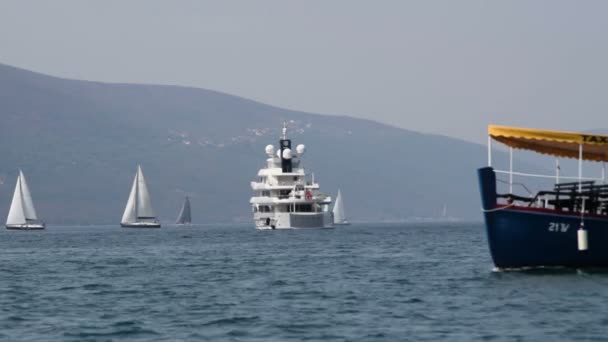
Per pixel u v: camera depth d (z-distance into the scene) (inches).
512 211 5068.9
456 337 3469.5
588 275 5098.4
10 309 4439.0
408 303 4404.5
